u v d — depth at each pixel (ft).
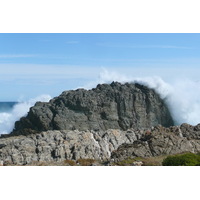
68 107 363.35
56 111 354.95
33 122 355.36
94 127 354.13
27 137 269.64
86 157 229.45
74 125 348.38
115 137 265.34
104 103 368.68
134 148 224.12
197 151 223.51
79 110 361.92
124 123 369.71
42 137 254.68
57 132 261.85
